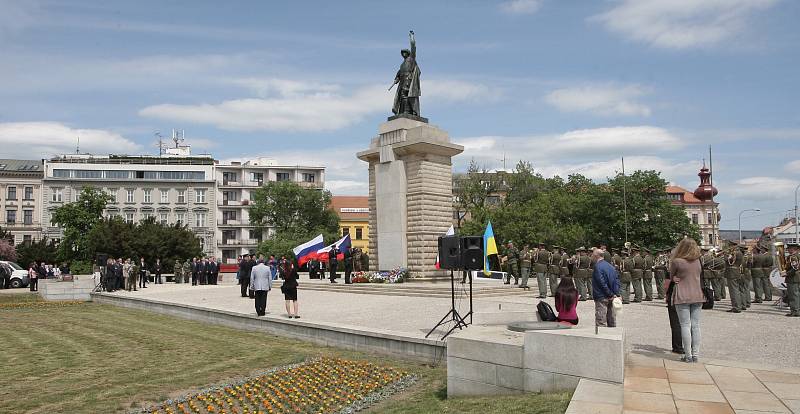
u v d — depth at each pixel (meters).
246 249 99.75
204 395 10.70
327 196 91.88
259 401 10.42
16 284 49.19
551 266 23.34
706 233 97.38
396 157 31.81
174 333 18.91
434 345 12.87
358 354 14.26
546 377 8.71
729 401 7.66
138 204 95.38
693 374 9.14
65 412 9.77
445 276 30.98
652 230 63.16
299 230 84.94
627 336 13.45
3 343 17.75
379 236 32.06
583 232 57.72
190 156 101.44
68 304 31.80
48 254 71.94
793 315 17.22
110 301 31.11
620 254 24.16
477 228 60.03
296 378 11.91
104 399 10.57
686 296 10.03
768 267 21.69
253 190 101.50
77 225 70.62
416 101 33.19
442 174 31.77
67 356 15.11
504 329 10.62
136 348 16.08
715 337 13.52
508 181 69.06
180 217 96.56
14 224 92.12
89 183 94.06
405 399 10.26
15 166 98.00
